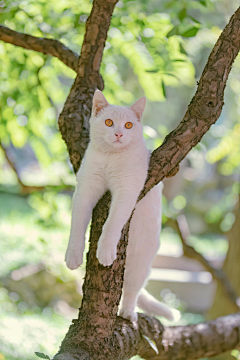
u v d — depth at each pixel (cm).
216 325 293
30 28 376
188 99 782
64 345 203
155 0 386
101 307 202
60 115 259
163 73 347
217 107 211
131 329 248
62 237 707
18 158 898
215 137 564
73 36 390
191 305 791
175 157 217
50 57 396
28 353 506
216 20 462
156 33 353
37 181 561
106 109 250
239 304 488
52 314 609
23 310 596
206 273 868
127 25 362
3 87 397
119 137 228
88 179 230
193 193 1141
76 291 658
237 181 586
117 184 221
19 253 704
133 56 379
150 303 318
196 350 276
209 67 212
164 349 264
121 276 207
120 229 209
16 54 392
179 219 534
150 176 220
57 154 428
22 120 397
